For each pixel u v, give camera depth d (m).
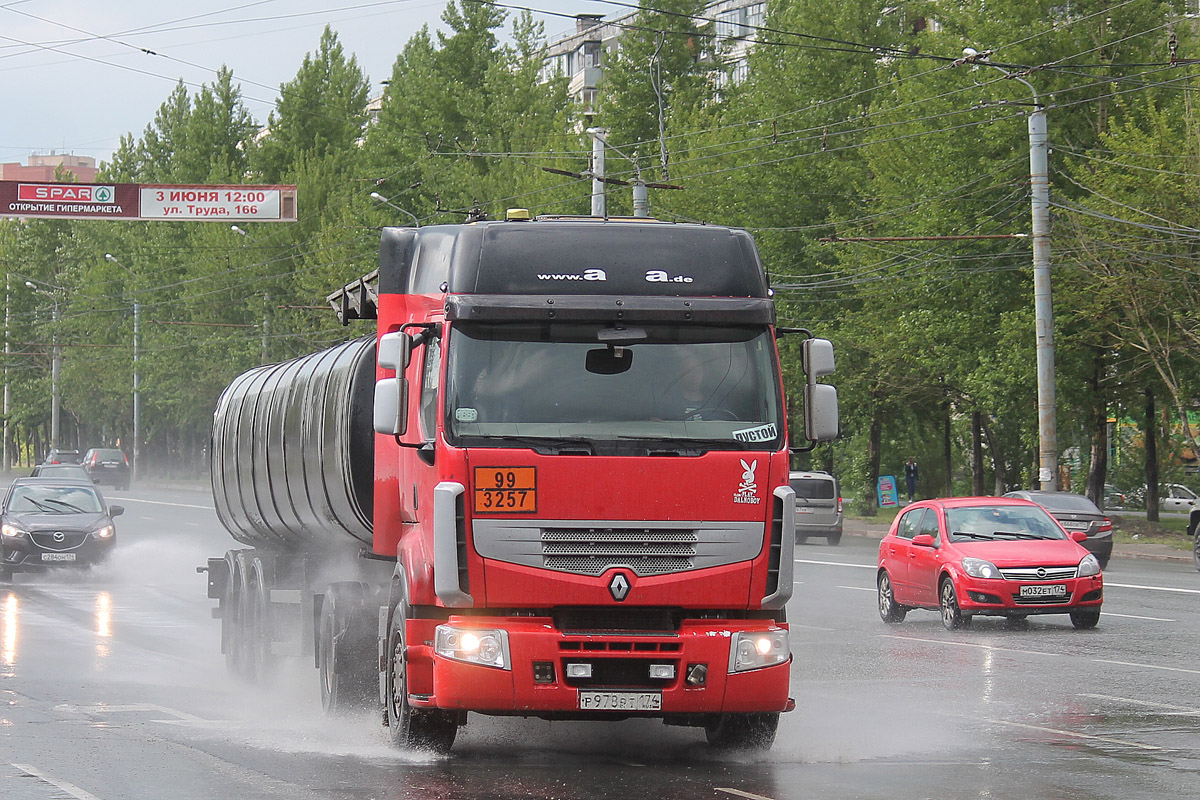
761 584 19.28
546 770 19.58
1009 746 21.70
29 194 99.88
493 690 18.78
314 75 168.00
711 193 110.06
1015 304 88.94
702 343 19.80
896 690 28.22
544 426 19.25
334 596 23.80
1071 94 84.88
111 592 51.72
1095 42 84.19
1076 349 85.62
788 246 108.06
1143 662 32.44
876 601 49.34
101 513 57.91
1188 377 87.75
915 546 41.69
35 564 55.34
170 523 93.12
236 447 34.06
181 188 101.62
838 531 84.12
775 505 19.44
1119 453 130.75
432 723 20.50
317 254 136.38
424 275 21.61
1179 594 50.06
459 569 18.95
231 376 154.75
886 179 92.81
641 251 20.03
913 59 94.06
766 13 127.50
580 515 19.00
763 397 19.77
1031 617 43.66
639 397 19.48
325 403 26.05
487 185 126.44
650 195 113.62
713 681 19.00
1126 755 20.88
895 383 97.75
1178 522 102.12
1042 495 67.44
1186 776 19.11
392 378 21.22
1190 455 145.88
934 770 19.62
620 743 22.16
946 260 88.56
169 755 20.28
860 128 106.06
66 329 196.12
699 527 19.14
